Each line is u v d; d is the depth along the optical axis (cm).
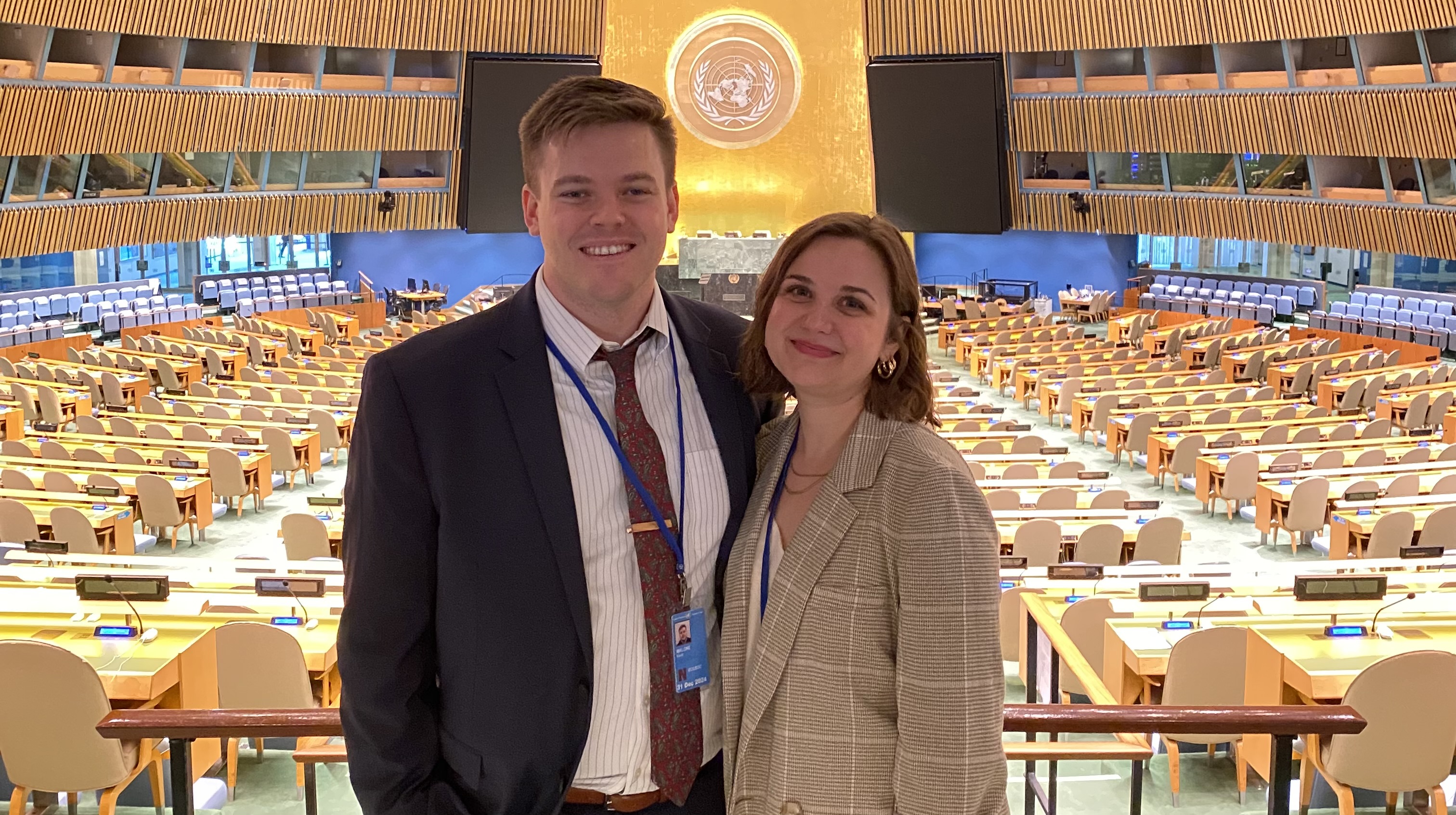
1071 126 2394
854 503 203
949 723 187
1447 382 1518
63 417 1448
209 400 1463
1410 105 1994
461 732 210
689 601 215
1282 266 2711
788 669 205
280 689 524
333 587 627
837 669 202
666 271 2433
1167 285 2714
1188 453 1215
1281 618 548
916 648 190
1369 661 502
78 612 553
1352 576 529
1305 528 1010
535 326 210
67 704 402
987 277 2936
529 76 2364
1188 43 2217
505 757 207
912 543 194
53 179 2130
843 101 2455
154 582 557
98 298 2464
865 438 206
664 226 213
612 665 211
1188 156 2372
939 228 2445
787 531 215
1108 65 2383
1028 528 816
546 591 203
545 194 208
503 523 202
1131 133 2348
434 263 2916
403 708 205
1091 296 2691
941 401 1503
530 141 212
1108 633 565
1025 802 371
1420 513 912
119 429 1247
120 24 2052
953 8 2336
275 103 2297
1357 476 1040
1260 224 2312
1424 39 1948
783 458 223
